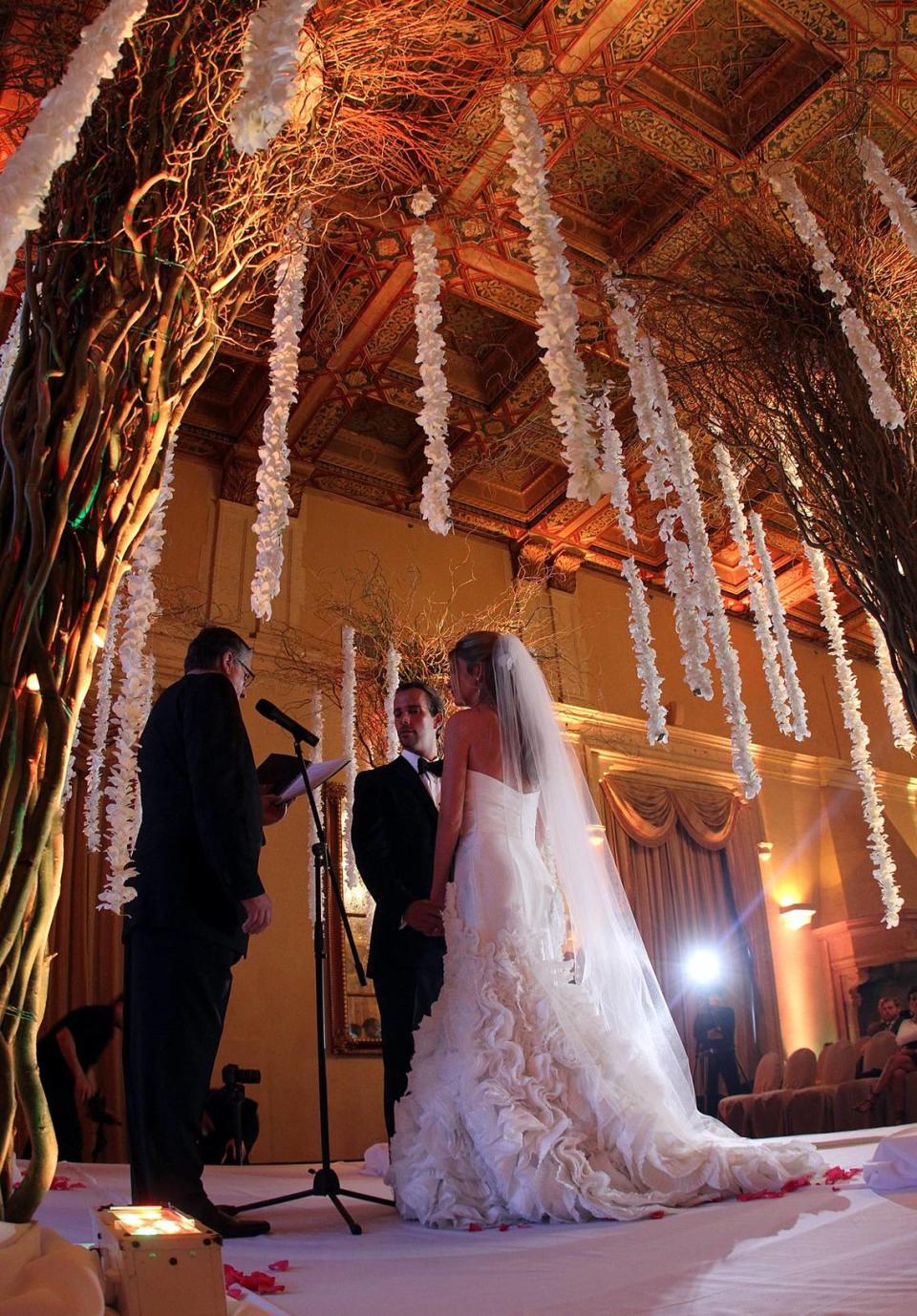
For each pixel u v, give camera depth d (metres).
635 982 2.71
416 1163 2.29
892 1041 7.57
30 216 1.38
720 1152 2.27
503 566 10.50
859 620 12.43
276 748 8.12
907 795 12.61
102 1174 3.39
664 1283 1.37
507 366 8.66
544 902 2.61
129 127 1.84
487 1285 1.46
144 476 1.71
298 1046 7.51
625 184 6.77
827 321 3.35
